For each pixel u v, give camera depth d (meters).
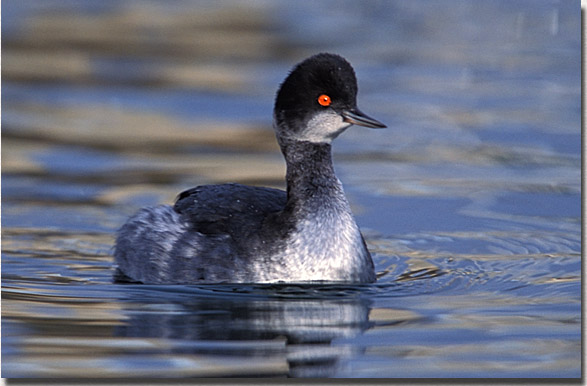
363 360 10.29
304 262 12.57
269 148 19.73
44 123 21.11
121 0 32.91
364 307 11.99
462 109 22.55
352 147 20.12
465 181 17.94
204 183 17.44
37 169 18.17
